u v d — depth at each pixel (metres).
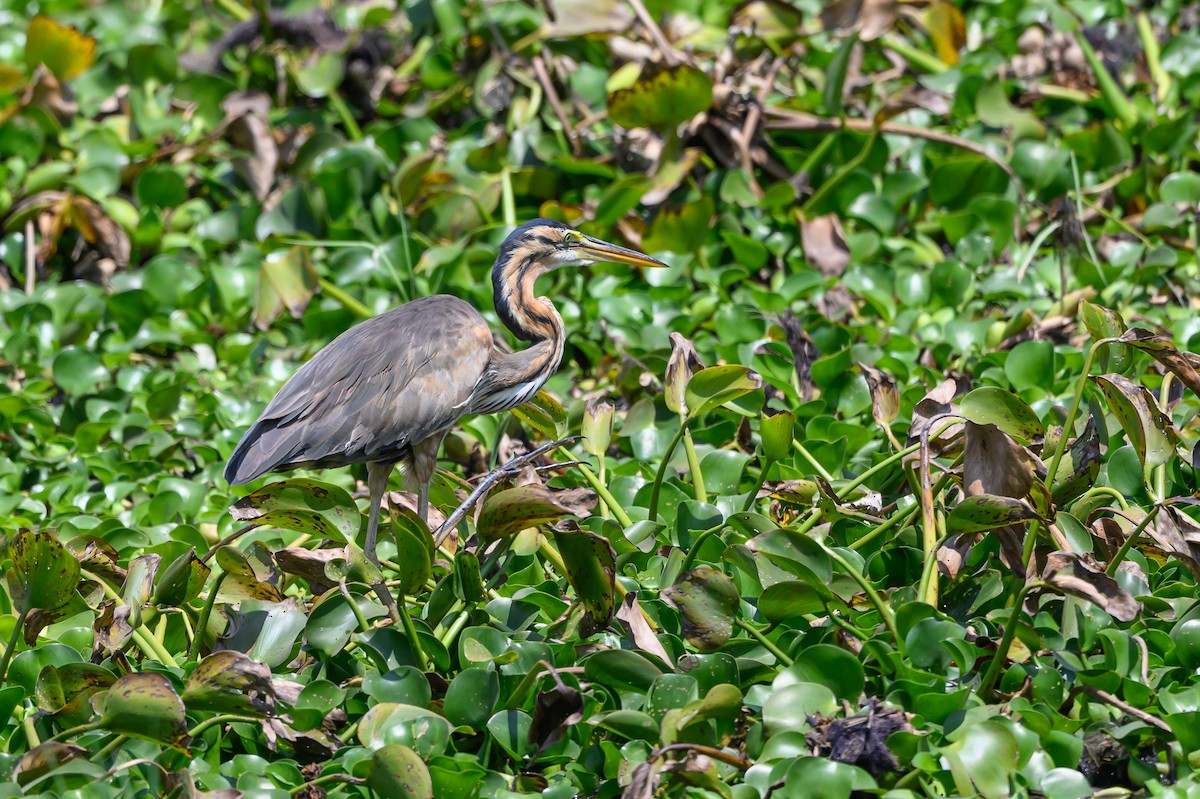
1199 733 6.60
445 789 6.83
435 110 16.70
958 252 13.34
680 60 14.38
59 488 11.34
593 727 7.15
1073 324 11.97
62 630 8.70
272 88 17.62
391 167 15.34
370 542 8.80
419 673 7.40
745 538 8.62
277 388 12.79
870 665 7.42
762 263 13.63
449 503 9.95
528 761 7.14
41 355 13.87
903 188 14.05
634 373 11.19
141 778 7.04
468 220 14.46
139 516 10.83
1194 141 14.69
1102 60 16.02
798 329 11.27
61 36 16.75
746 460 9.84
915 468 8.27
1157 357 7.64
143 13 21.17
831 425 10.23
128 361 13.71
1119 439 9.40
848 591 7.76
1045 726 6.77
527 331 10.84
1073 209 12.36
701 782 6.41
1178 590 8.02
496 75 15.80
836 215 14.02
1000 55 15.95
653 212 14.45
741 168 14.28
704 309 12.98
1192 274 12.99
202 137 16.19
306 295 13.23
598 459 9.55
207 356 13.60
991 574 7.79
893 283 12.98
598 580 7.37
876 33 15.04
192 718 7.53
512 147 15.11
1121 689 7.00
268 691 6.92
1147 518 7.37
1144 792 6.63
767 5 15.17
